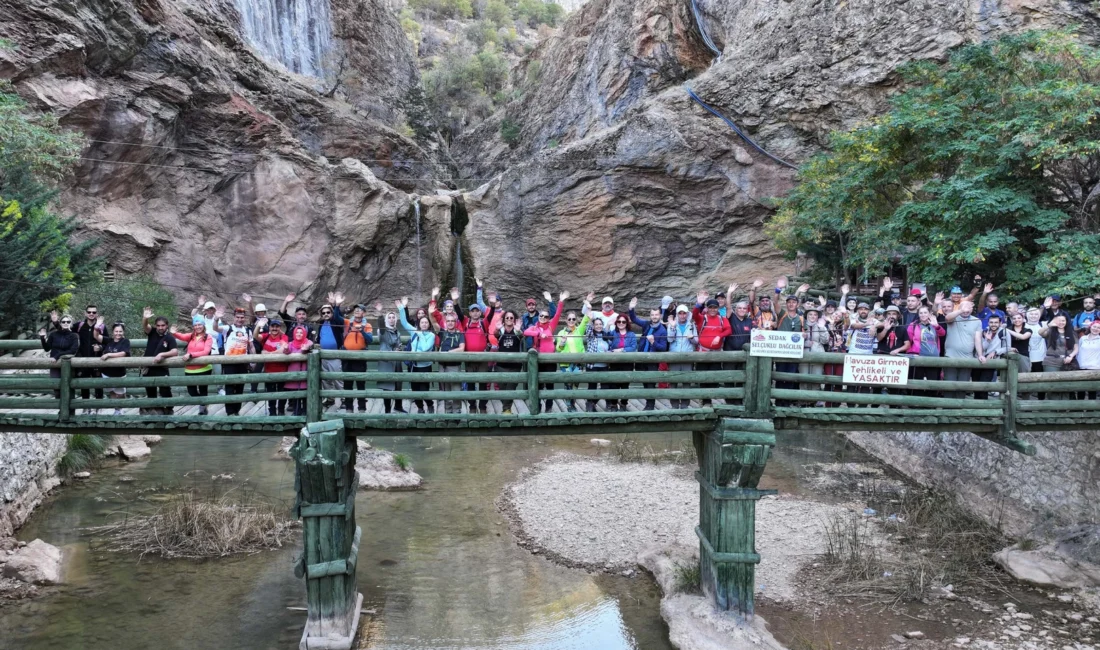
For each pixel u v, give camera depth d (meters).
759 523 12.24
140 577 10.16
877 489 13.95
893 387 8.71
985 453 12.74
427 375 8.11
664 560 10.66
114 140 24.95
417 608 9.59
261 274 29.55
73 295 19.06
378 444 17.48
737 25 31.42
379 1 48.31
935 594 9.60
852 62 25.36
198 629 8.87
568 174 30.67
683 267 30.41
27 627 8.84
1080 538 10.33
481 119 54.47
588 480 14.61
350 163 31.69
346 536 8.45
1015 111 14.30
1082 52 14.42
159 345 9.05
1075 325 10.92
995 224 14.31
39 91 22.66
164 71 27.06
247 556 10.93
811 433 18.41
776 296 10.31
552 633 8.99
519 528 12.35
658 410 8.38
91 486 13.61
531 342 9.50
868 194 17.86
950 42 22.70
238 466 14.95
